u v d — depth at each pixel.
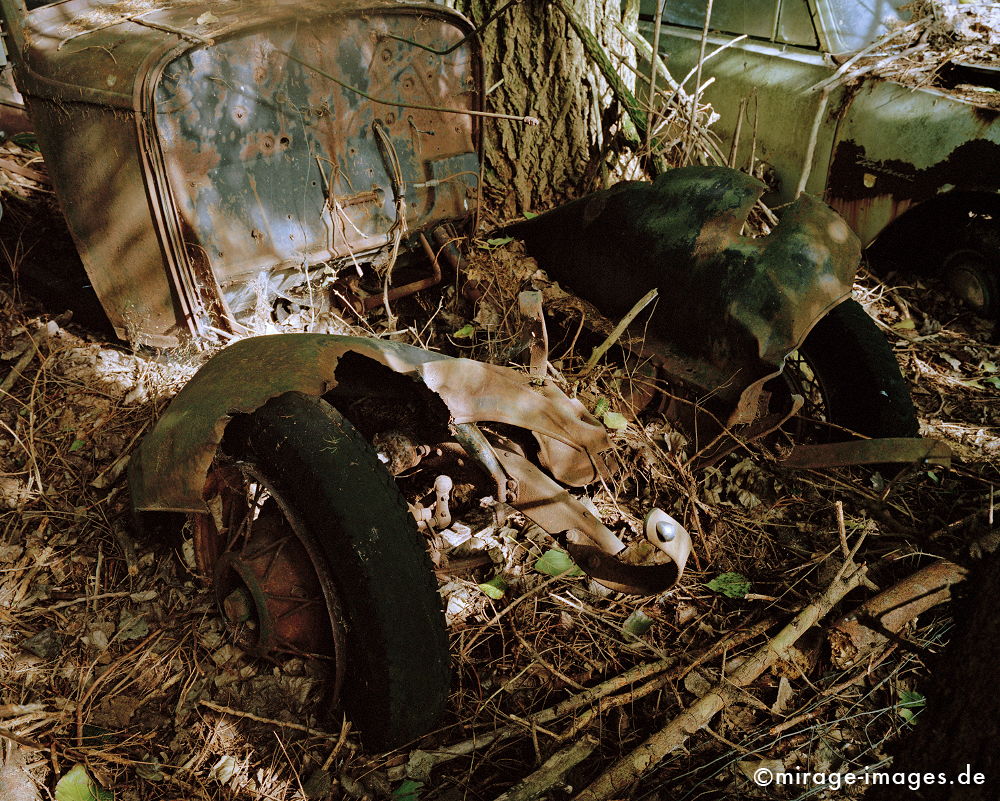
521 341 3.12
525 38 4.25
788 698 2.60
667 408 3.29
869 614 2.71
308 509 2.20
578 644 2.74
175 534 2.92
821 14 4.70
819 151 4.72
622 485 3.20
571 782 2.37
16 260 3.89
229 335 3.25
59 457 3.17
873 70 4.45
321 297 3.56
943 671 1.69
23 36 3.17
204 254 3.08
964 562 2.84
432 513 2.80
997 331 4.43
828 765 2.42
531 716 2.51
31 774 2.32
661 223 3.25
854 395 3.27
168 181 2.93
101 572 2.87
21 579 2.83
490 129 4.46
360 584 2.14
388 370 2.67
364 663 2.20
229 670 2.57
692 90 5.33
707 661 2.68
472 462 2.78
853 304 3.37
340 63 3.22
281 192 3.22
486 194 4.58
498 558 2.92
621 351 3.44
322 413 2.28
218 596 2.54
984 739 1.56
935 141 4.17
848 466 3.27
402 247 3.73
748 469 3.32
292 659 2.56
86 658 2.62
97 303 3.64
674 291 3.18
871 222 4.62
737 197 3.11
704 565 3.04
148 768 2.35
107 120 2.90
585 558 2.74
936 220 4.58
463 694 2.58
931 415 3.83
